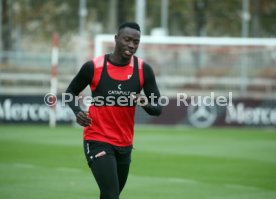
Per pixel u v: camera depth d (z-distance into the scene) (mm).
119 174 26953
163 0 116750
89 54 105750
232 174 45844
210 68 93500
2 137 70125
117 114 26141
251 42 88750
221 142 68188
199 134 77188
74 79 26516
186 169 48125
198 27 137625
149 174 45531
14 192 37938
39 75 106812
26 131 77125
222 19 138500
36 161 51562
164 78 92688
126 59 25984
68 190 38750
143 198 36812
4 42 124812
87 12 135250
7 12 126062
